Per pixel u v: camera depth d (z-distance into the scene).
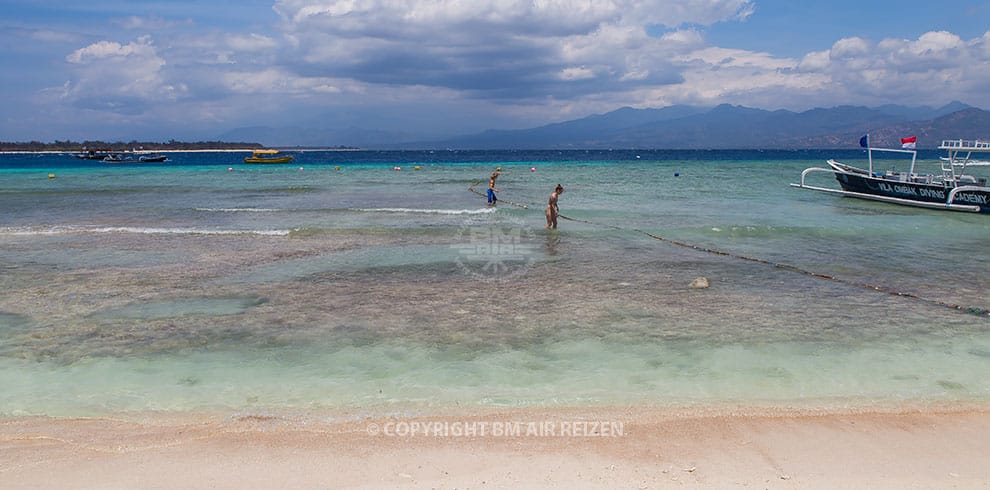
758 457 5.13
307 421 5.85
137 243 15.69
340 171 53.72
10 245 15.36
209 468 4.95
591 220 20.14
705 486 4.65
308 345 8.02
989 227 19.14
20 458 5.11
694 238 16.61
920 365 7.30
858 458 5.12
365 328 8.73
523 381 6.80
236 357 7.60
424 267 12.91
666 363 7.34
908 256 14.27
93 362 7.43
